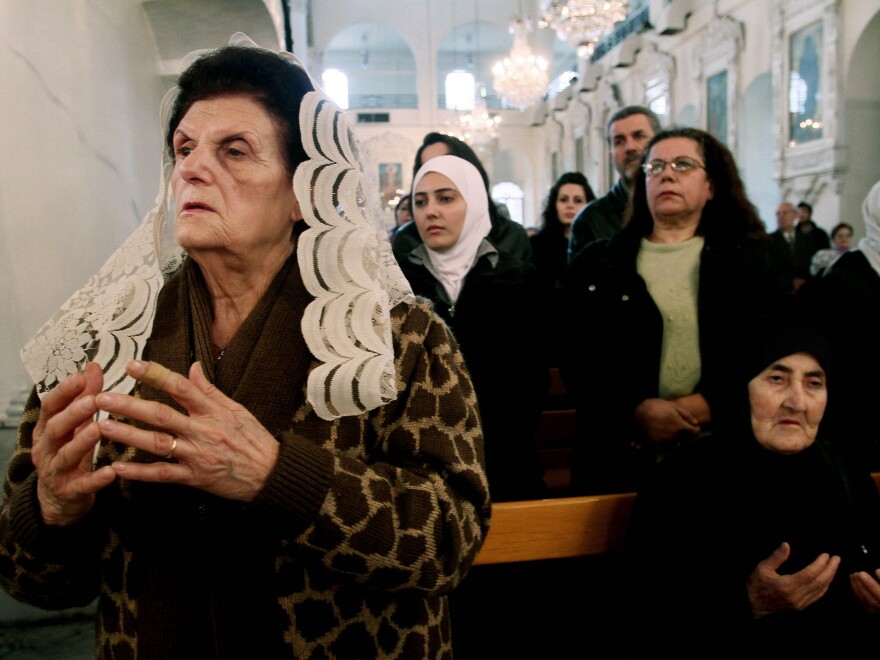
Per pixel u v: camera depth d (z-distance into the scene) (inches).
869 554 67.4
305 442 36.8
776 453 69.1
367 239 41.3
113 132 119.4
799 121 403.9
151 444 33.1
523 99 598.9
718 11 468.4
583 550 72.1
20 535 38.4
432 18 877.2
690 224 94.0
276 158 41.8
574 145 759.7
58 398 35.3
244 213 40.6
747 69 444.1
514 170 948.6
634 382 90.7
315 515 35.4
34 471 41.3
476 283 94.1
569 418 126.0
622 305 91.9
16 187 89.1
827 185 385.7
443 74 1020.5
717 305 88.6
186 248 40.9
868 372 89.4
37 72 94.1
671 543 66.5
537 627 87.0
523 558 70.8
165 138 45.1
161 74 152.6
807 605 62.2
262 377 39.7
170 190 45.8
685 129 94.0
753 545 66.5
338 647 38.9
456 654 85.5
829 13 370.9
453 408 42.3
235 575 38.7
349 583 39.4
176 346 42.2
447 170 95.3
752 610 63.6
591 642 83.0
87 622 87.8
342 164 42.4
